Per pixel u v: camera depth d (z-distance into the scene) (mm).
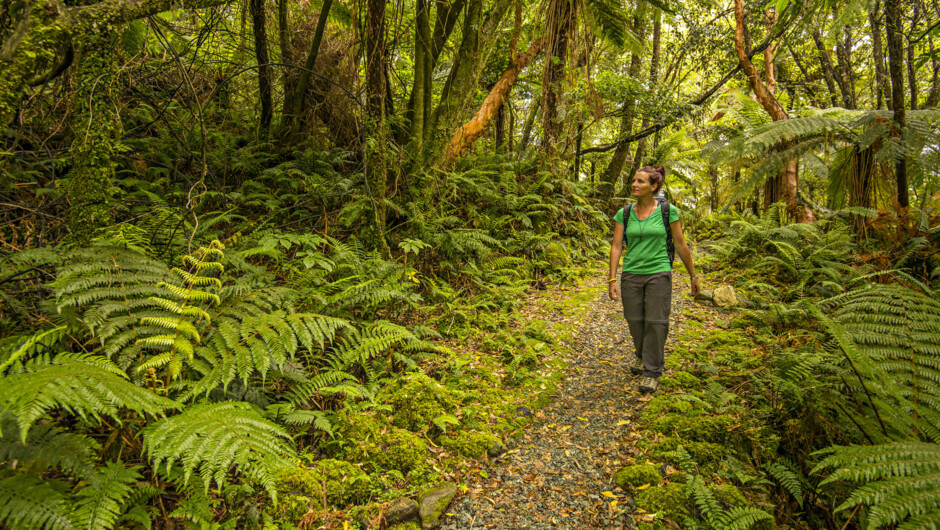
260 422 2041
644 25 10500
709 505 2234
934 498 1629
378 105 4570
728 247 7270
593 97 7727
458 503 2361
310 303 3258
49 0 1794
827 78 9930
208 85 6891
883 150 5055
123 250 2367
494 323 4566
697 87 15797
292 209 5625
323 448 2586
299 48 7656
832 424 2760
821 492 2498
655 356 3414
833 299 2908
